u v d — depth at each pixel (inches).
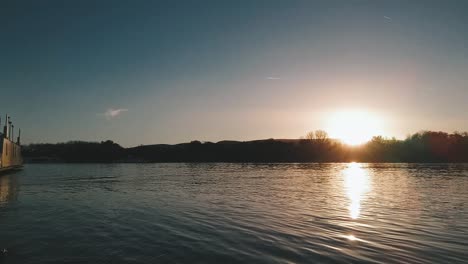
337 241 633.0
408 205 1113.4
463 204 1142.3
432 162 6441.9
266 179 2375.7
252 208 1042.7
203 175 2864.2
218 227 759.1
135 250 577.3
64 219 863.1
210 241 633.6
